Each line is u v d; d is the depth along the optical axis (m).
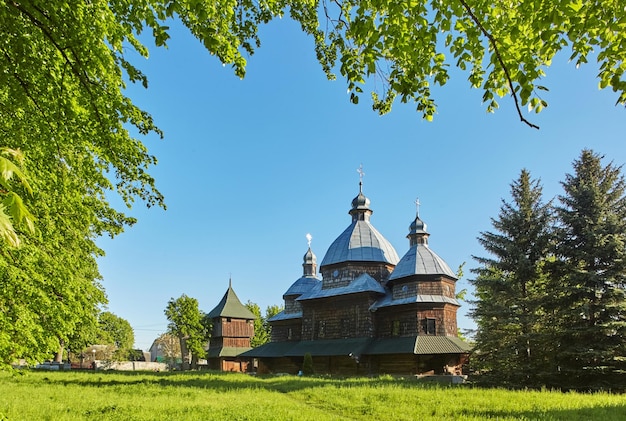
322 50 9.86
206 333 73.44
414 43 6.09
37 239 10.71
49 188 10.63
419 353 36.94
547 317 30.69
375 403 19.25
